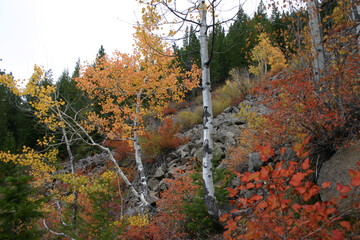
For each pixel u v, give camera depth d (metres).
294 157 3.52
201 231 4.56
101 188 5.64
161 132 11.48
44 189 7.22
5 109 20.77
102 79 7.79
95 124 7.45
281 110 3.48
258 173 1.82
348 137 2.86
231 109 12.51
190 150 9.92
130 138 7.89
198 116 13.45
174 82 8.05
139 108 8.41
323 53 3.55
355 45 3.26
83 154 17.41
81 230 4.36
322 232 1.58
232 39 24.28
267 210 1.82
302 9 3.72
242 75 15.41
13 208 3.04
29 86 5.89
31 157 5.94
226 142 8.59
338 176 2.59
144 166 11.05
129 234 5.39
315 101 3.11
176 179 5.67
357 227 1.82
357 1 3.20
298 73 3.54
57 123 6.84
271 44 4.15
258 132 4.65
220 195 4.72
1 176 3.33
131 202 9.01
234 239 2.12
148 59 7.70
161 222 5.29
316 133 3.25
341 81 3.05
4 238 2.98
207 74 4.15
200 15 4.11
